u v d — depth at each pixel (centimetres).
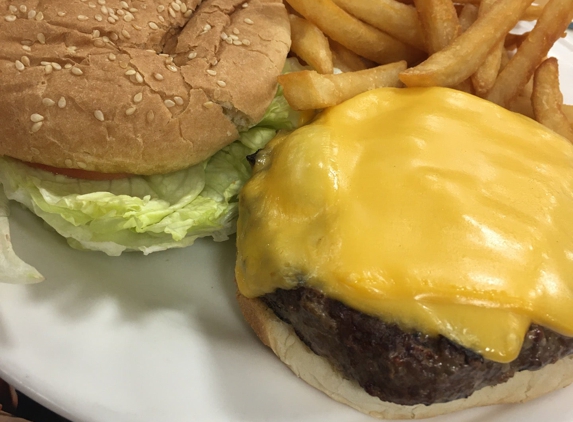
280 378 16
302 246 15
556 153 18
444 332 13
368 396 16
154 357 16
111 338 16
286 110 20
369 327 14
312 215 15
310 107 19
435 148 16
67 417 14
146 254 18
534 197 16
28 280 15
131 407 15
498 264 14
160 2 18
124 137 16
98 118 16
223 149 20
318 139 17
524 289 13
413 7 23
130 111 16
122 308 17
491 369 14
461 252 14
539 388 16
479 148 17
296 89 18
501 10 21
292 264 15
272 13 20
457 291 13
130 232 18
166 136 17
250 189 17
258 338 17
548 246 14
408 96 19
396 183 15
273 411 16
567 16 21
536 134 18
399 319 14
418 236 14
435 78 19
